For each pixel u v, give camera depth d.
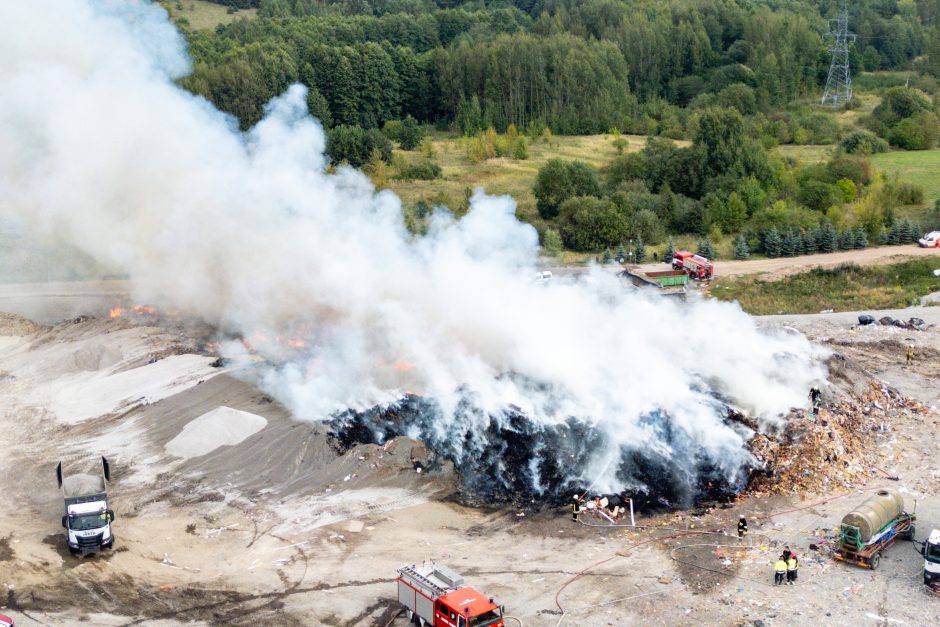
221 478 52.25
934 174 132.00
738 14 190.50
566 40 167.25
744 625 37.75
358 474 51.62
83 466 54.47
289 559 44.06
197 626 38.88
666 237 115.75
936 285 94.50
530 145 151.38
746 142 127.12
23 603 40.56
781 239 107.38
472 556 44.03
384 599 40.53
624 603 39.69
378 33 184.50
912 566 42.22
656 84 176.12
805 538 44.72
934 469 52.03
